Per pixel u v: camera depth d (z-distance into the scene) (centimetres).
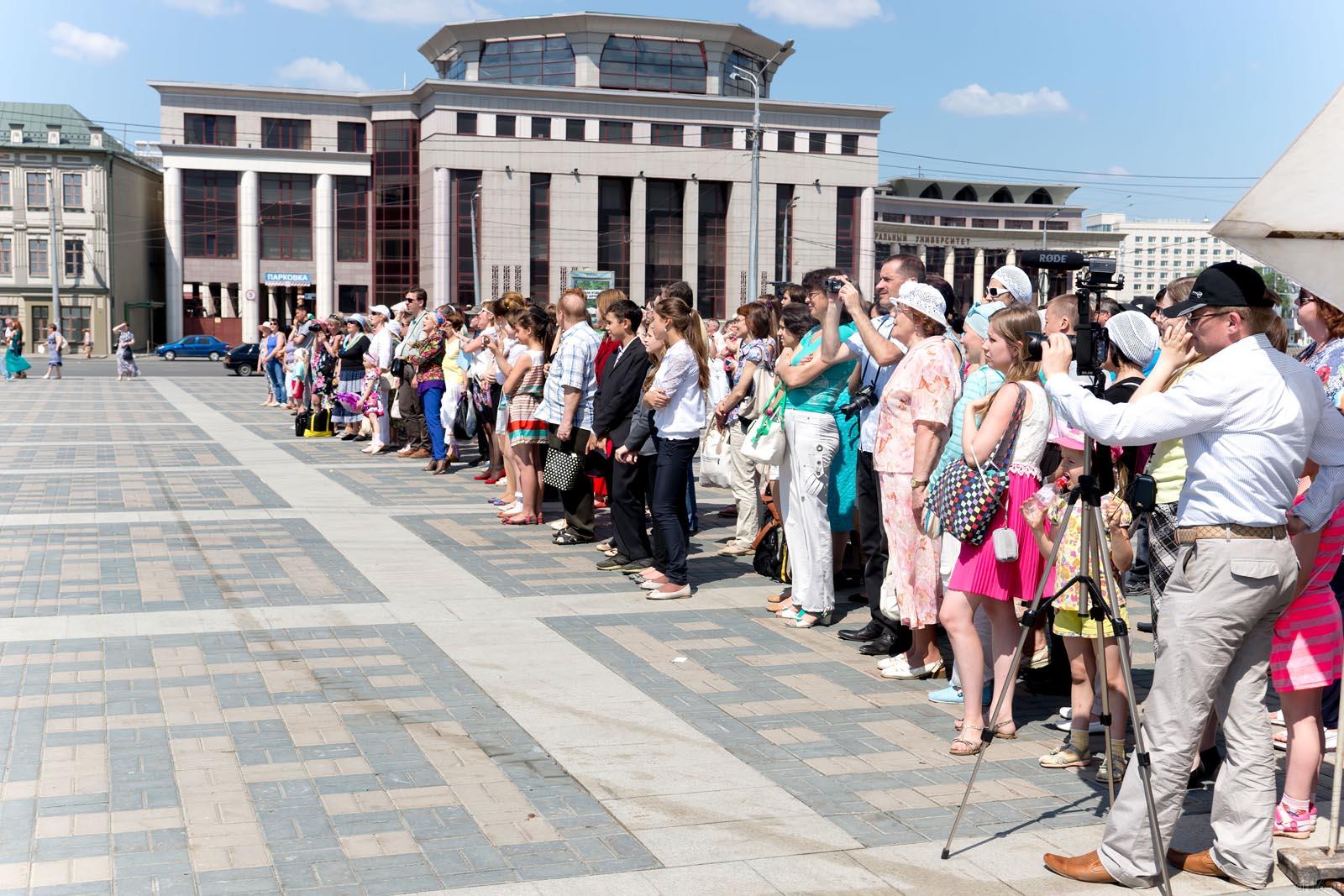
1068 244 10762
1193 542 403
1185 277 581
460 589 846
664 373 816
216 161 7275
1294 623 441
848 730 569
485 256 7162
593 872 409
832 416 752
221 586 836
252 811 455
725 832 445
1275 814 456
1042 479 540
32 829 436
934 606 637
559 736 547
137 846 422
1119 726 511
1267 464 392
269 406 2667
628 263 7450
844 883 406
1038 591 440
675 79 7506
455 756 519
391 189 7456
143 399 2923
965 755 538
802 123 7575
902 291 625
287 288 7538
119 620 738
